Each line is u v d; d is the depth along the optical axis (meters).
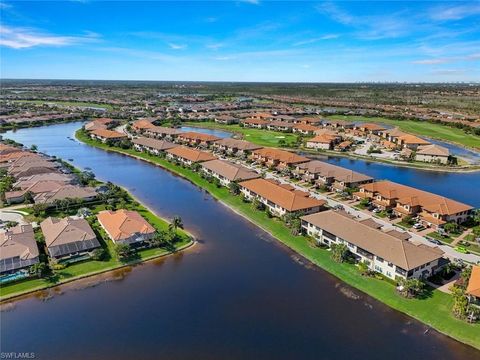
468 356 50.19
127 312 57.59
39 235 79.81
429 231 87.00
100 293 62.47
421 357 49.88
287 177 131.00
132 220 81.62
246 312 58.22
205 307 59.22
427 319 56.91
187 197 111.56
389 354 50.19
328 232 78.56
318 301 61.44
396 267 64.94
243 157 157.62
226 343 51.44
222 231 87.62
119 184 122.69
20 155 139.38
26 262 67.25
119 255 72.31
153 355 49.09
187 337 52.41
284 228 88.06
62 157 160.00
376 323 56.31
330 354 49.94
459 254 75.62
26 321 55.25
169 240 79.56
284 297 62.41
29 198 99.81
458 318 56.47
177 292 63.09
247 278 67.94
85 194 101.50
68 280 65.50
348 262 72.44
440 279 66.75
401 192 102.00
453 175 142.00
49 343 50.88
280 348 50.78
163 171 141.62
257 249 79.19
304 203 92.88
